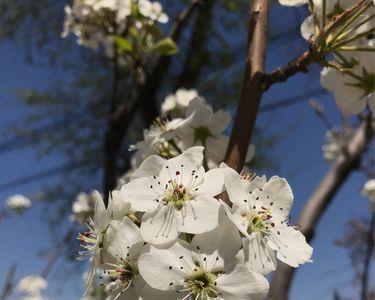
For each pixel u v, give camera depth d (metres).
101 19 0.21
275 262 0.08
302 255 0.09
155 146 0.12
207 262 0.08
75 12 0.22
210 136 0.12
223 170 0.09
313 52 0.10
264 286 0.08
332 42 0.10
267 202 0.09
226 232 0.08
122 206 0.09
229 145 0.09
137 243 0.09
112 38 0.21
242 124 0.09
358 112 0.11
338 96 0.11
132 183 0.09
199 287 0.08
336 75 0.12
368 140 0.26
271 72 0.10
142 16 0.21
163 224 0.08
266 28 0.10
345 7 0.11
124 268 0.09
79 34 0.22
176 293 0.08
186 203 0.09
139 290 0.08
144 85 0.26
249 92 0.10
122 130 0.26
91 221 0.10
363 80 0.11
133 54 0.21
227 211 0.08
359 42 0.10
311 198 0.25
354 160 0.26
